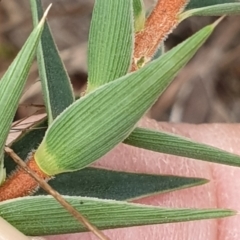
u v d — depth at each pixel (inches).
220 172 4.6
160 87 1.8
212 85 8.4
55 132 2.1
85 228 2.2
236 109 8.8
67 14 7.9
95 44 2.2
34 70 6.7
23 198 2.1
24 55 1.9
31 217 2.2
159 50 2.7
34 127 2.7
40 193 2.6
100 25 2.1
